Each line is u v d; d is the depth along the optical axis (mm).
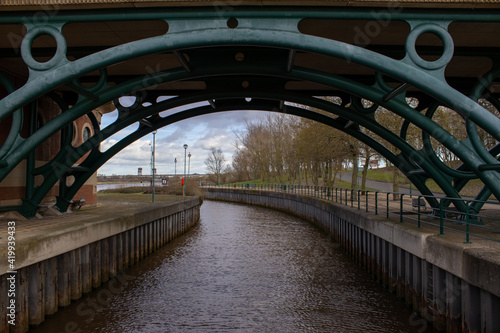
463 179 12875
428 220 12008
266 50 10789
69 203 14367
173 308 10117
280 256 16406
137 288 11820
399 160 14445
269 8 8547
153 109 13531
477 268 6469
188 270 13984
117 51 8531
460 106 7867
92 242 11070
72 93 14664
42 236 8391
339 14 8547
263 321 9219
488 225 10969
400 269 10336
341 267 14461
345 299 10680
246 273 13586
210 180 88938
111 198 27938
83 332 8508
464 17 8430
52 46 10930
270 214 34625
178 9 8594
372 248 12891
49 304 8992
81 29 9766
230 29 8414
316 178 35656
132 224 14188
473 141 9000
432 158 12148
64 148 12820
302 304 10336
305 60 11891
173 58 11734
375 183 50219
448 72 12938
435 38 10109
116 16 8680
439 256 7914
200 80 13508
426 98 14180
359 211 15398
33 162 12680
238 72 10742
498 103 13500
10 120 12375
